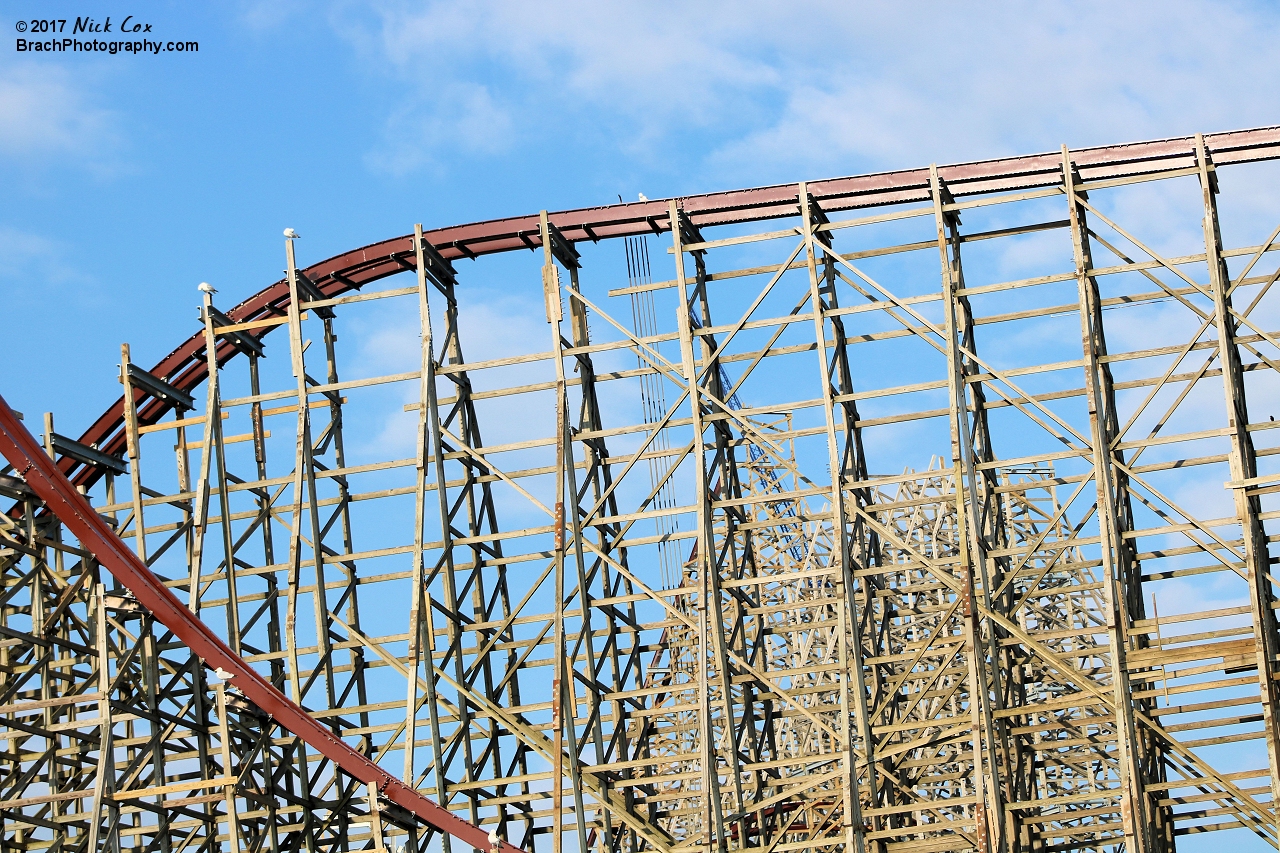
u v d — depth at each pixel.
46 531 42.97
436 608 43.50
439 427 44.62
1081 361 40.81
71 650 45.50
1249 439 40.62
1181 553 40.72
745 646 45.44
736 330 43.16
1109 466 40.47
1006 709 39.75
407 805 40.16
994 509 43.81
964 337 43.50
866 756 40.06
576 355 45.44
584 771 41.31
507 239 46.75
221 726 38.31
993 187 43.12
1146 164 41.91
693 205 44.66
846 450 43.50
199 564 44.88
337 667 45.00
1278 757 37.59
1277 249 40.47
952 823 39.28
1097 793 38.12
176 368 49.62
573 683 42.78
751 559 47.56
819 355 42.31
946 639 44.19
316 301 46.56
